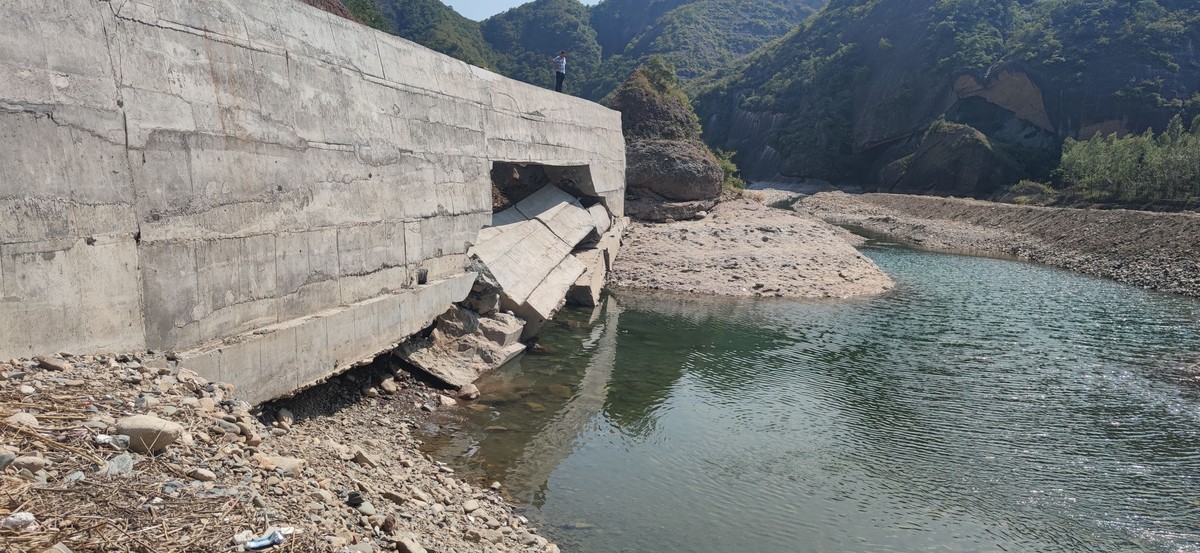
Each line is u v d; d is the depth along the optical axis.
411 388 11.43
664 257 26.11
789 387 13.88
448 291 12.91
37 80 5.84
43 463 4.48
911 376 14.92
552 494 8.80
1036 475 10.48
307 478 5.96
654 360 15.12
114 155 6.48
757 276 24.59
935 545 8.47
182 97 7.27
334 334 9.42
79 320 6.14
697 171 33.03
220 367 7.40
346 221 10.05
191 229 7.34
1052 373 15.45
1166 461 11.05
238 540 4.33
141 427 5.07
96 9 6.38
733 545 8.09
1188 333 19.41
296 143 8.98
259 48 8.43
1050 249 36.44
